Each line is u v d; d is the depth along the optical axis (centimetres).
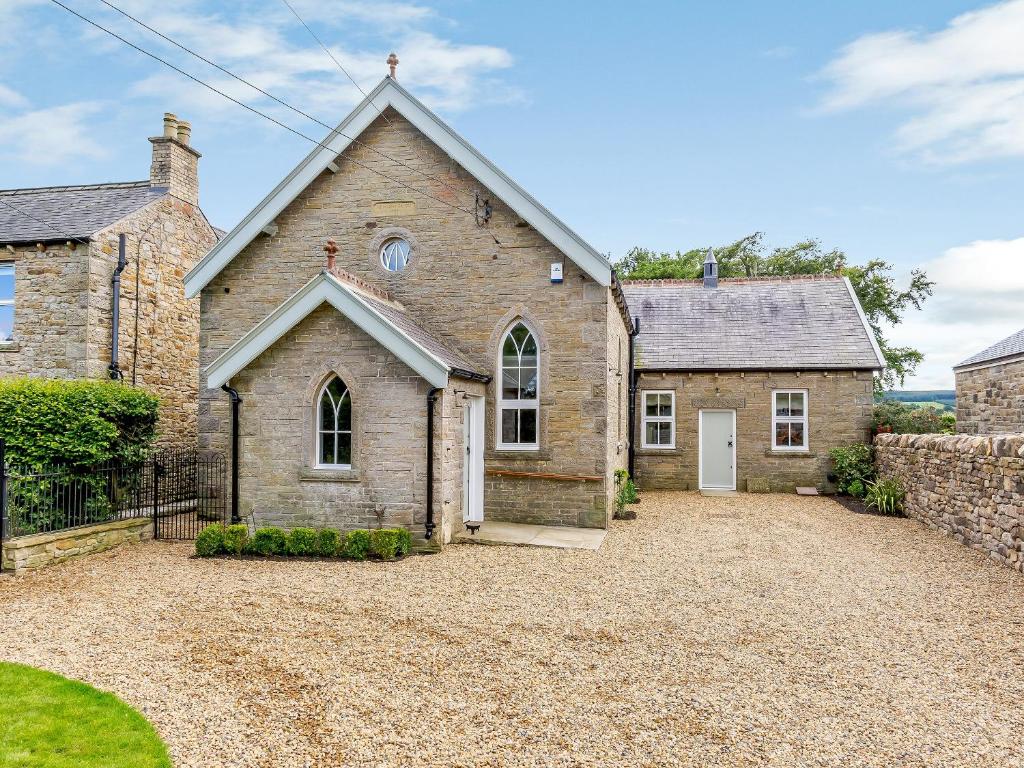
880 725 538
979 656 686
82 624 754
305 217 1468
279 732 510
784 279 2433
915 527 1409
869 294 3419
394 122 1438
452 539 1192
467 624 759
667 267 4119
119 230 1570
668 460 2088
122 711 535
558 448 1352
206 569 1008
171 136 1766
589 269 1312
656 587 926
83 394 1175
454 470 1202
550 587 917
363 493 1147
